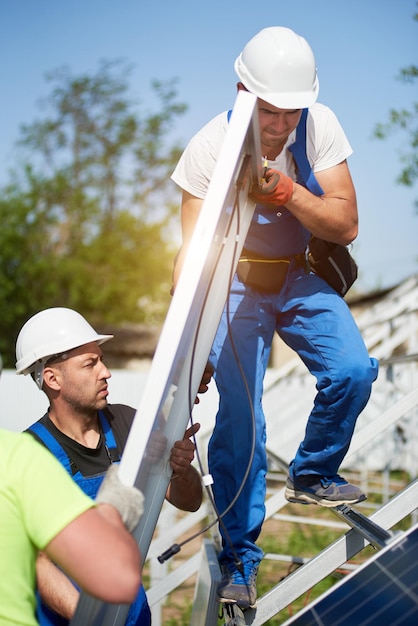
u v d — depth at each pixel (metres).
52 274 31.77
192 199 3.19
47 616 2.80
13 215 32.22
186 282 1.98
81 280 31.69
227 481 3.26
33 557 1.93
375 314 12.00
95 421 3.43
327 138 3.08
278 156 3.04
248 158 2.38
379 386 11.38
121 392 17.48
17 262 31.64
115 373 17.47
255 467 3.26
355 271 3.38
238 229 2.62
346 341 3.20
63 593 2.65
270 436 10.05
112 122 35.81
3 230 31.39
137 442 1.91
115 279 32.66
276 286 3.31
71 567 1.77
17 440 1.95
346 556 3.04
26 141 34.84
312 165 3.07
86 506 1.83
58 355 3.34
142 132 35.97
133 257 33.09
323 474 3.36
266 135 2.87
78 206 33.81
